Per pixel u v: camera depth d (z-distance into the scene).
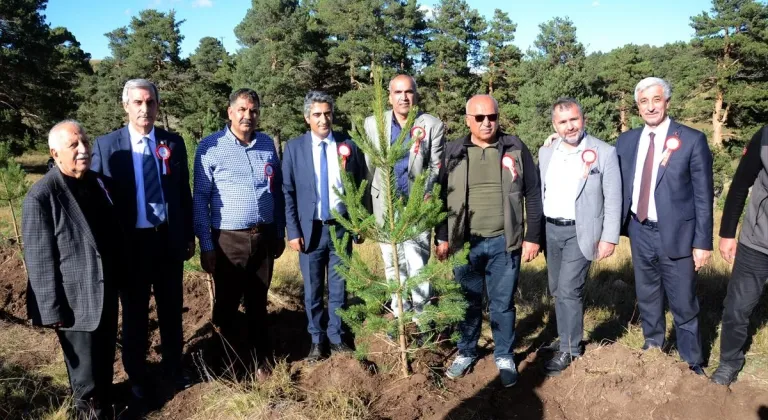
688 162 3.85
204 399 3.83
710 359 4.46
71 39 49.47
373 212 4.36
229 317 4.17
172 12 38.31
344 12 38.47
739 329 3.90
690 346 4.10
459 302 3.74
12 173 6.76
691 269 3.97
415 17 38.00
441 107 36.22
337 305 4.45
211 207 3.96
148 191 3.72
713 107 33.91
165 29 37.44
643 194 4.04
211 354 4.54
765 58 31.69
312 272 4.33
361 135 3.57
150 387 4.01
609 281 7.04
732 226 3.91
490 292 4.06
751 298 3.83
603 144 3.93
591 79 40.94
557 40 41.66
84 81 43.16
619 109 44.06
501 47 41.16
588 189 3.88
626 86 43.00
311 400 3.71
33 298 3.22
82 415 3.46
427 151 4.18
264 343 4.29
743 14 32.00
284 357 4.48
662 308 4.29
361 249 8.36
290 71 34.34
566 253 4.05
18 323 5.19
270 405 3.66
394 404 3.70
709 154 3.84
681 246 3.93
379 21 36.44
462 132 36.00
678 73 36.53
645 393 3.65
